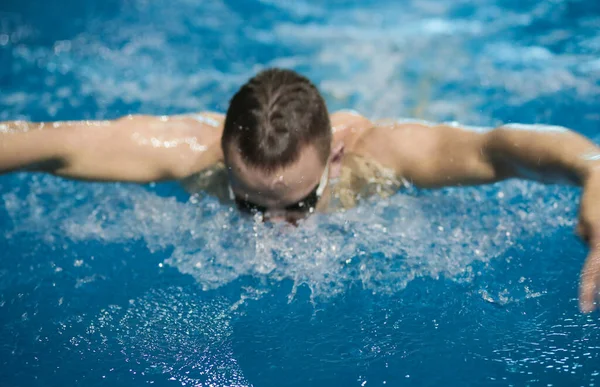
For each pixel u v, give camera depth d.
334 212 2.27
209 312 1.95
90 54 4.19
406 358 1.74
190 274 2.12
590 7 4.80
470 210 2.37
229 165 2.01
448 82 3.78
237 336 1.85
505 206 2.40
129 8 4.95
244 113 2.01
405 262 2.12
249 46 4.39
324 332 1.86
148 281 2.09
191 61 4.13
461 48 4.28
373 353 1.77
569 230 2.27
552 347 1.75
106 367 1.74
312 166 2.03
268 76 2.15
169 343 1.83
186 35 4.53
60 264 2.19
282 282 2.06
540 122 3.24
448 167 2.28
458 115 3.37
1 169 2.27
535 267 2.09
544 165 2.02
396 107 3.47
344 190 2.33
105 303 1.99
